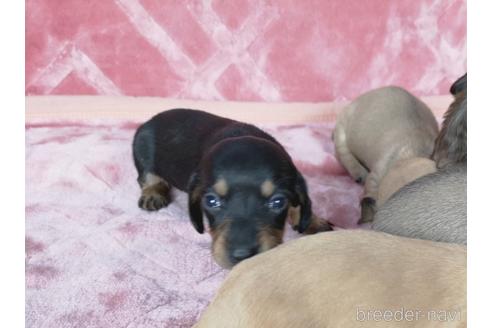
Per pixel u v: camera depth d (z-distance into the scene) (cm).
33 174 47
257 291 25
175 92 61
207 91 62
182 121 46
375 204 43
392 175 41
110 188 47
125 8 58
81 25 58
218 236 37
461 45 64
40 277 38
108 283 37
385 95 51
